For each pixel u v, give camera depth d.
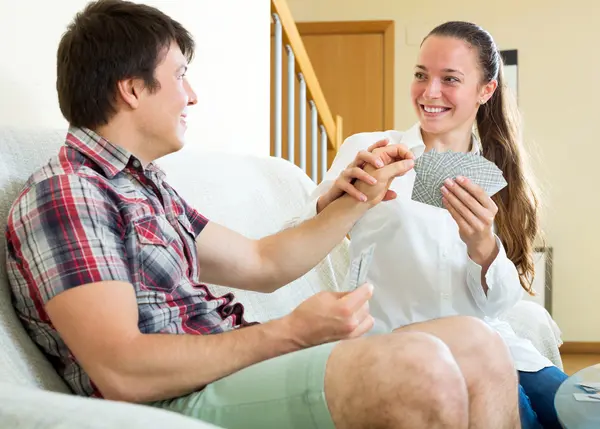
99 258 1.29
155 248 1.43
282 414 1.25
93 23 1.45
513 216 2.16
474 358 1.42
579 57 6.08
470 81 2.00
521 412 1.82
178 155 2.10
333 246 1.81
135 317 1.30
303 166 3.72
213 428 1.00
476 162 1.83
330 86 6.36
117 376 1.25
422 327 1.45
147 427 0.97
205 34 2.72
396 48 6.27
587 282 6.10
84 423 0.99
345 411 1.22
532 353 1.98
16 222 1.34
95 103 1.44
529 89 6.12
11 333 1.35
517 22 6.12
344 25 6.30
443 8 6.21
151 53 1.45
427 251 1.98
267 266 1.77
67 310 1.27
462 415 1.21
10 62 1.82
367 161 1.79
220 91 2.82
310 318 1.31
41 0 1.92
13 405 1.04
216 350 1.29
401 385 1.19
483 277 1.94
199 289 1.54
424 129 2.03
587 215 6.10
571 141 6.10
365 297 1.33
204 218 1.71
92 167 1.43
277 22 3.43
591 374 1.65
